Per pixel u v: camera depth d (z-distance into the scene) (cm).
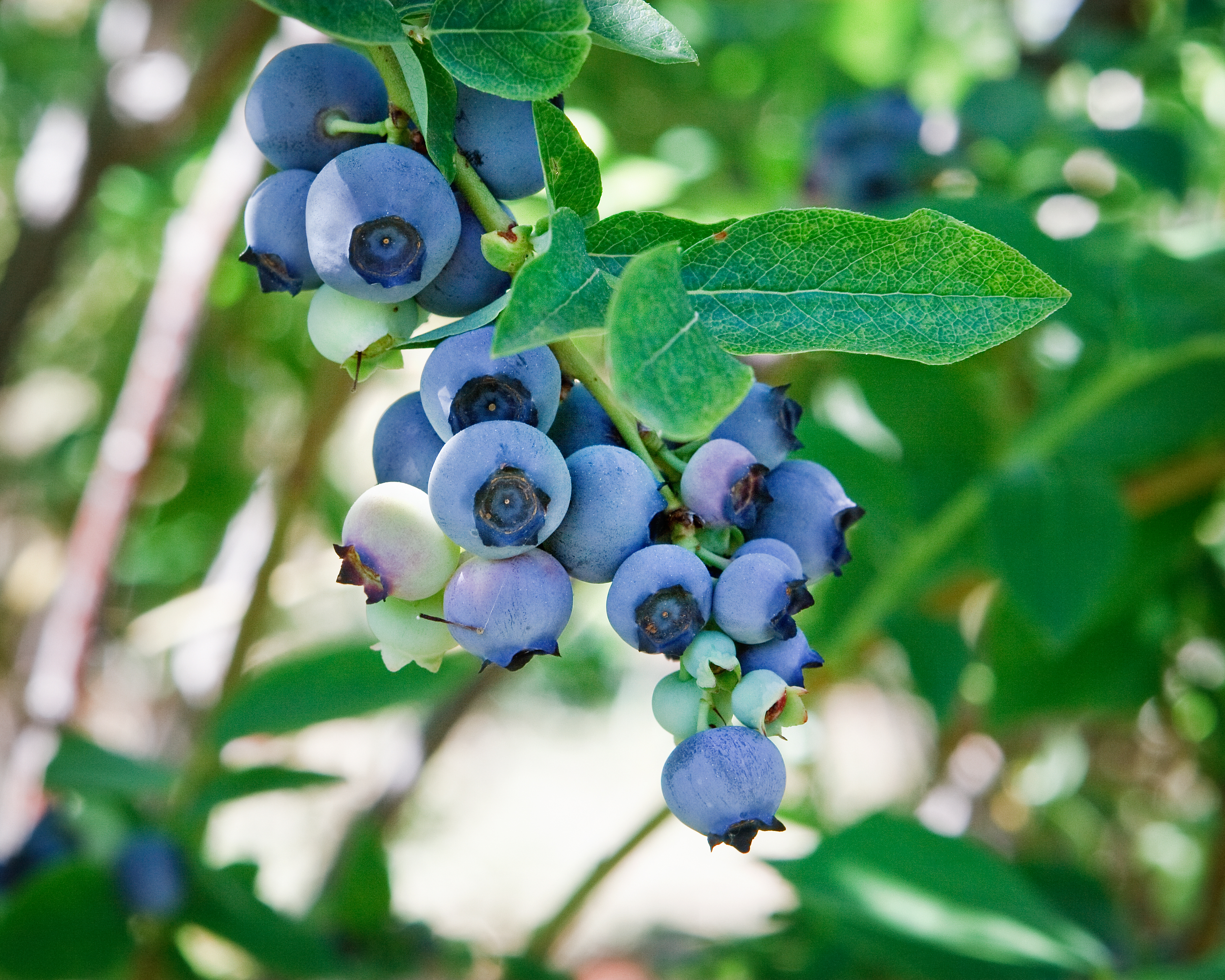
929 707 76
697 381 31
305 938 63
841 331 33
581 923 160
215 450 113
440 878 190
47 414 152
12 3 121
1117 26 91
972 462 67
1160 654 80
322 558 110
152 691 116
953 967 53
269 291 34
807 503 34
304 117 34
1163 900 117
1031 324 33
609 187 70
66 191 91
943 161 76
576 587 93
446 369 33
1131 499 70
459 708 87
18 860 65
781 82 101
